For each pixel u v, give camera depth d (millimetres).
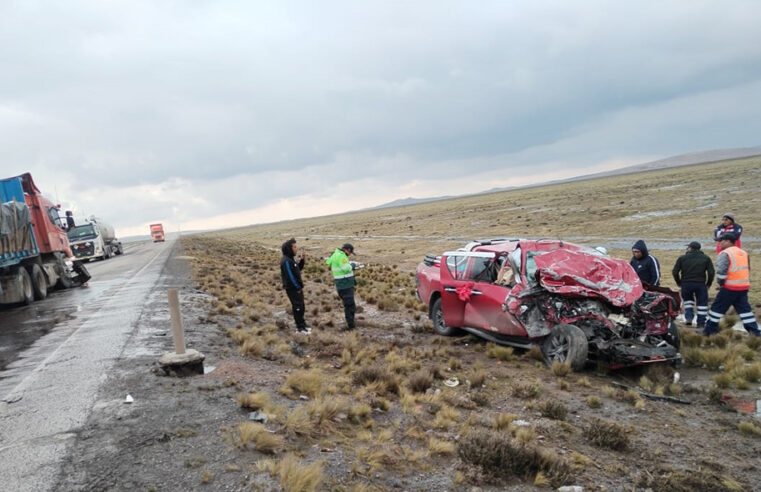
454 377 6996
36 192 16922
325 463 4039
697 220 29109
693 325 10000
